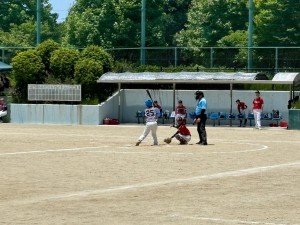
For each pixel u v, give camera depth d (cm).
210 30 11188
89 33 10662
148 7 10775
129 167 3653
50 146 4803
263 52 7819
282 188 3002
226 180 3216
